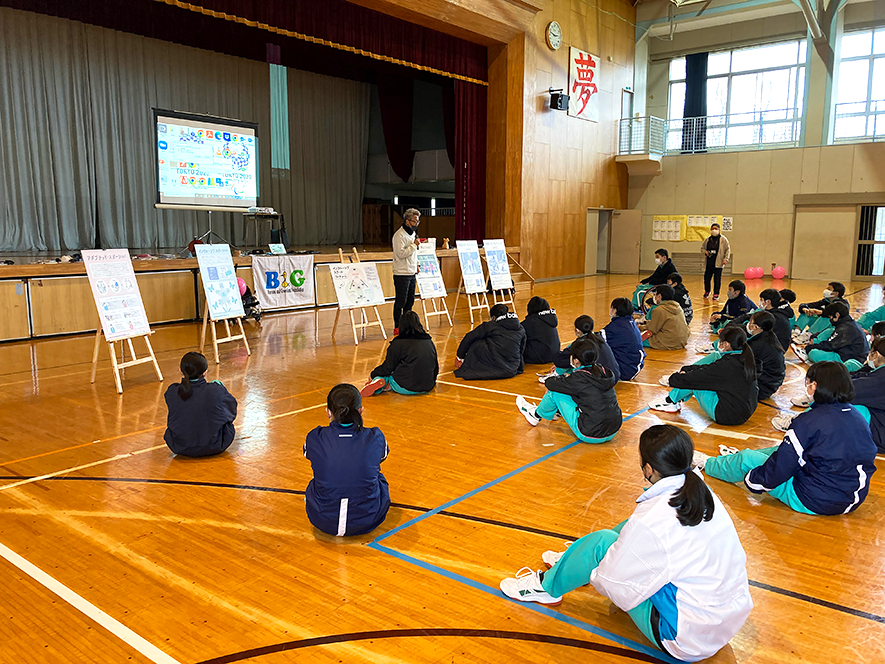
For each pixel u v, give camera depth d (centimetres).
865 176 1789
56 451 448
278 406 562
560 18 1675
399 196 2309
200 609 264
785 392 621
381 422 522
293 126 1873
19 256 1168
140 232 1538
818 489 345
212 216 1684
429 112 2116
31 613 261
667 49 2223
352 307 846
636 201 2145
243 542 323
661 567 211
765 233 1952
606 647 242
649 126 1988
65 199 1402
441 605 269
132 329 630
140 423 511
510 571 296
